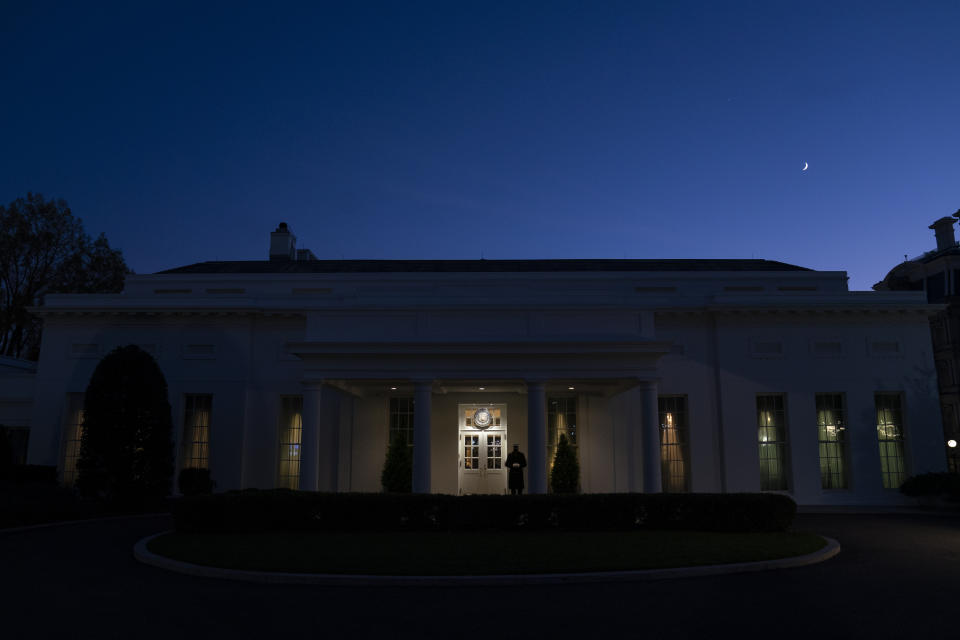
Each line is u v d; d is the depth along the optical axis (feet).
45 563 43.96
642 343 72.49
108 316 95.09
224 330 94.38
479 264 112.27
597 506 56.90
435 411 92.12
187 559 42.42
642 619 29.63
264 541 49.93
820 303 91.56
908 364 91.71
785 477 90.02
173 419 91.91
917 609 31.37
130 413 78.33
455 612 30.86
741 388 91.04
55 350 94.94
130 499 76.89
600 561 41.50
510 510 56.54
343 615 30.30
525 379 73.31
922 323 92.79
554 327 76.59
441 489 89.97
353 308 77.30
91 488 76.54
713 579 38.45
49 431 92.94
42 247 152.15
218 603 32.50
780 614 30.45
